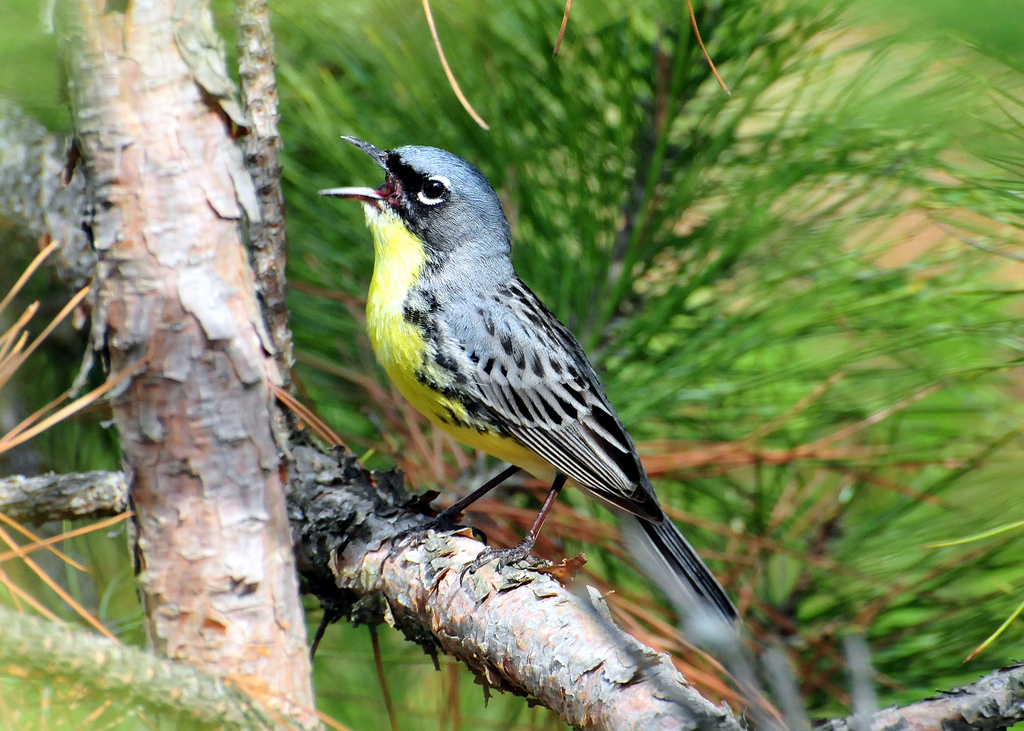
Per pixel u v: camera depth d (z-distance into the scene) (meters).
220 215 5.86
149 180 5.66
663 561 8.20
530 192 8.32
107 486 7.33
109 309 5.77
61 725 4.86
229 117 5.89
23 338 5.57
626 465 8.13
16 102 8.53
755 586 7.81
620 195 8.05
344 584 7.31
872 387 8.44
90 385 8.95
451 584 6.56
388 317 8.40
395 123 8.96
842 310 7.66
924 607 7.38
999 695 5.54
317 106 8.30
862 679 3.23
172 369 5.82
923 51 7.29
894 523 7.96
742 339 7.71
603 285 8.35
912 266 7.81
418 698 8.80
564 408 8.19
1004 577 7.41
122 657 4.88
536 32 7.98
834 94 7.83
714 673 7.04
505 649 5.97
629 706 5.20
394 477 7.82
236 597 6.07
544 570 6.68
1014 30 5.02
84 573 8.44
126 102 5.58
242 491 6.05
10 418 8.84
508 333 8.27
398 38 8.28
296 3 8.30
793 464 8.30
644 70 8.09
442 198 8.41
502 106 8.25
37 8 7.91
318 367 9.02
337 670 8.75
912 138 7.45
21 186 8.44
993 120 7.22
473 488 8.95
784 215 7.94
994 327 7.67
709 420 8.44
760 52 8.03
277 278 7.41
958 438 8.19
